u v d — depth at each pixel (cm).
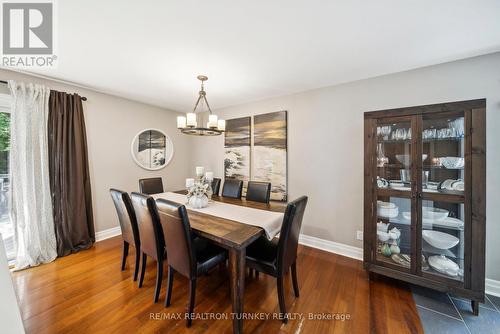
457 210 179
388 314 164
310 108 289
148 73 236
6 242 234
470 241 165
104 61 208
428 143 187
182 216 144
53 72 233
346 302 178
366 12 139
